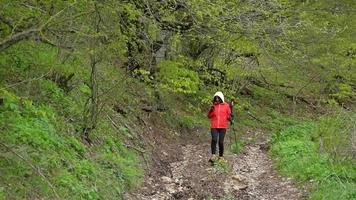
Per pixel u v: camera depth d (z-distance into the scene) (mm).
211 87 17422
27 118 8430
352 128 10633
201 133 15578
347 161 10086
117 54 10289
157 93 14961
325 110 21234
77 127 9805
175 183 10406
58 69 9578
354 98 22094
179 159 12672
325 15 18281
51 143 8219
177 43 13852
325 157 10641
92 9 7922
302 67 19953
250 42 14805
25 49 9094
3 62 8641
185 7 11031
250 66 17828
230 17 12656
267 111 19797
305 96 22531
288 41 16406
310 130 15211
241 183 10602
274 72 19766
